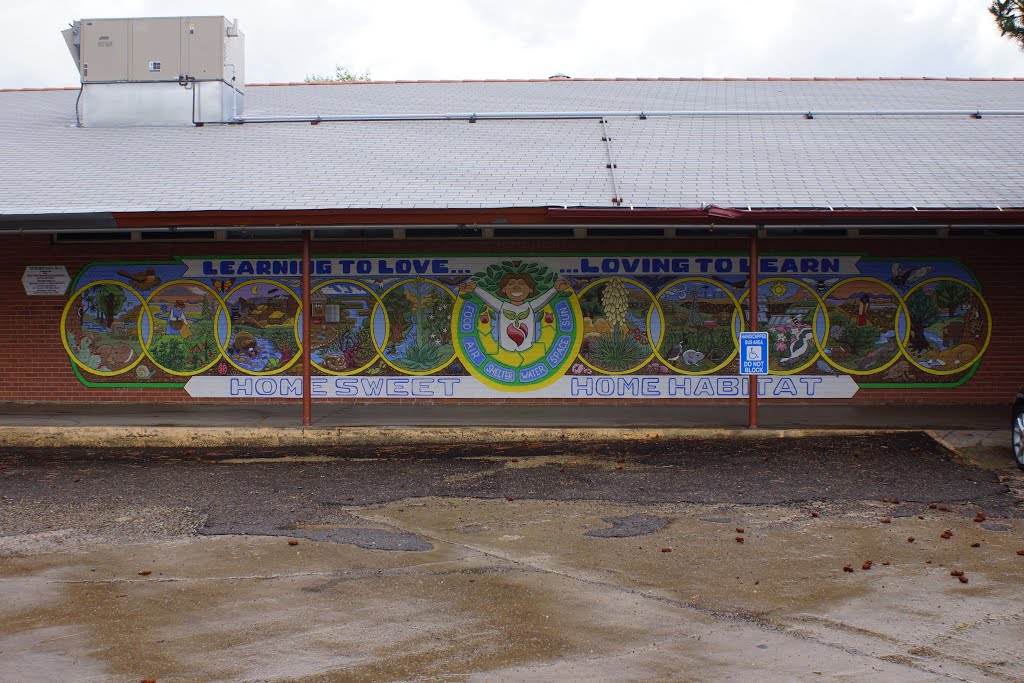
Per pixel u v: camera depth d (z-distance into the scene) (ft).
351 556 23.22
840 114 52.34
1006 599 19.86
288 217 38.14
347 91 61.67
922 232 45.96
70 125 54.54
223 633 18.16
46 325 47.83
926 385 46.34
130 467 34.35
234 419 42.22
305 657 16.97
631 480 31.55
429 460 35.35
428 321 46.88
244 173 44.16
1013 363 46.19
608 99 57.47
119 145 49.85
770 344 46.55
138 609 19.51
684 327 46.44
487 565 22.48
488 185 41.29
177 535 25.16
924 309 46.21
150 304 47.47
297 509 27.96
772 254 46.37
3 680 16.02
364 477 32.40
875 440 37.52
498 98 58.13
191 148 48.98
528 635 18.02
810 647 17.34
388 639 17.84
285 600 20.02
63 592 20.59
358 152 47.19
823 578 21.35
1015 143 46.91
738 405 46.39
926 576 21.44
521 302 46.70
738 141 48.06
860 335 46.39
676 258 46.37
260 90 63.00
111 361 47.73
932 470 32.48
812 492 29.58
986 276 46.21
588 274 46.52
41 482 31.73
